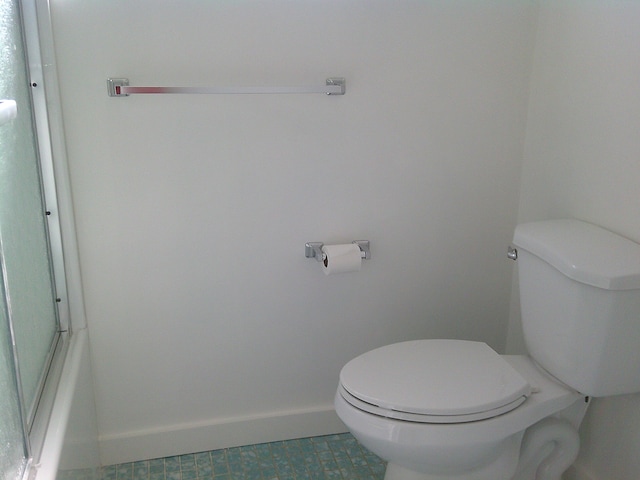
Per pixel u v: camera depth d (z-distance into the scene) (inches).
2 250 42.7
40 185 64.6
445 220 80.9
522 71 77.5
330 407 84.0
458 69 75.7
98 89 66.1
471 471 62.1
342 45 71.6
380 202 78.1
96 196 69.1
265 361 80.2
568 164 71.3
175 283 74.3
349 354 83.0
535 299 65.3
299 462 78.7
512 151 80.3
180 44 67.2
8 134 50.1
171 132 69.2
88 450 67.4
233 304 76.9
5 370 43.0
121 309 73.6
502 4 74.6
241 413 81.4
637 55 59.7
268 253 76.2
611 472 67.6
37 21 61.8
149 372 76.7
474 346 67.1
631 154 61.3
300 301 79.1
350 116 74.0
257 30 68.9
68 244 68.9
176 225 72.3
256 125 71.4
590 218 68.1
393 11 71.9
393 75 73.9
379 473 76.5
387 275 81.1
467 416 56.1
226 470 76.9
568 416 66.2
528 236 64.4
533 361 68.2
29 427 51.9
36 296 58.4
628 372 60.1
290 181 74.4
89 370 72.7
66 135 66.5
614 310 56.7
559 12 71.4
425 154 77.7
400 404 56.4
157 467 77.7
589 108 67.1
